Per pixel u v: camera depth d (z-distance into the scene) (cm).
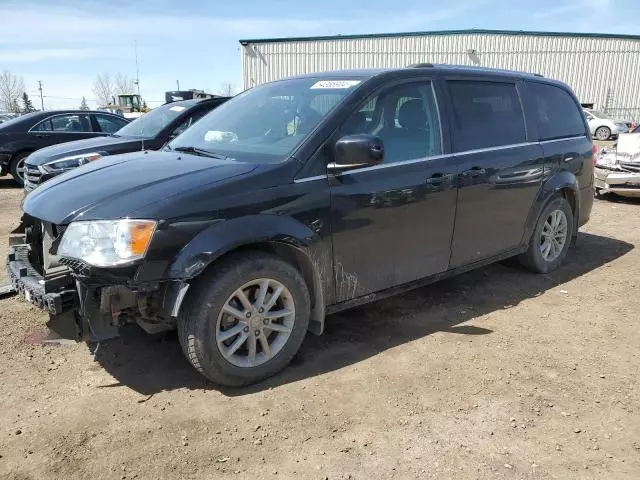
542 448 275
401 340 392
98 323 297
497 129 461
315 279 345
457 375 344
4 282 487
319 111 365
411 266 401
